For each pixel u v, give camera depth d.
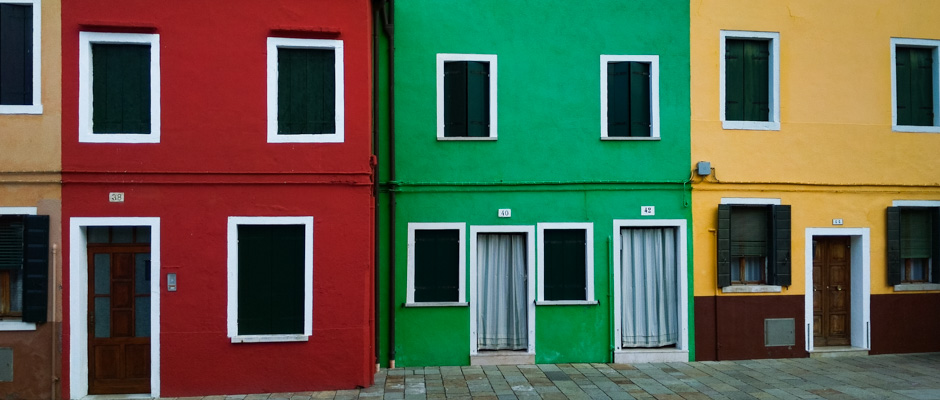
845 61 10.98
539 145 10.45
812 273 10.96
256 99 8.65
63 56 8.41
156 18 8.52
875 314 10.99
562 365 10.26
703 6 10.69
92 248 8.67
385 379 9.31
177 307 8.48
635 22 10.60
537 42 10.50
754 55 10.93
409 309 10.22
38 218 8.26
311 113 8.80
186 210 8.53
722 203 10.65
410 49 10.35
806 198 10.84
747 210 10.91
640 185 10.53
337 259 8.73
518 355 10.34
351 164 8.75
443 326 10.27
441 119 10.36
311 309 8.67
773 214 10.70
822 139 10.89
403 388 8.79
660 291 10.74
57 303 8.34
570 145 10.48
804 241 10.82
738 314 10.66
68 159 8.38
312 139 8.71
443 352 10.26
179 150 8.52
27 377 8.28
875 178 11.02
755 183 10.70
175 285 8.48
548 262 10.48
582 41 10.55
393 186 10.17
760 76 10.93
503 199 10.39
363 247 8.77
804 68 10.87
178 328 8.48
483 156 10.38
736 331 10.65
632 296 10.71
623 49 10.59
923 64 11.19
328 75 8.84
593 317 10.48
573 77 10.52
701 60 10.66
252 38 8.66
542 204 10.44
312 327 8.66
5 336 8.29
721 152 10.66
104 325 8.69
